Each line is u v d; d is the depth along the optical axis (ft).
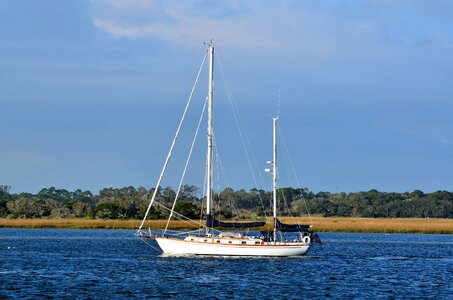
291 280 387.14
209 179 485.97
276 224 489.26
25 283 361.71
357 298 330.95
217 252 483.51
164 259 480.64
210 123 496.23
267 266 446.19
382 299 329.52
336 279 396.98
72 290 341.00
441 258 562.66
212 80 504.43
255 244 484.33
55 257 510.58
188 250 488.85
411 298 334.03
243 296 331.16
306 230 495.41
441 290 361.92
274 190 492.95
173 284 364.79
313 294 340.80
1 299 312.29
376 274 428.56
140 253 551.18
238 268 432.66
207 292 341.00
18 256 517.96
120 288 349.61
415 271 451.53
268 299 324.19
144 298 322.34
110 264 456.04
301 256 499.51
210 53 509.76
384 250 652.48
